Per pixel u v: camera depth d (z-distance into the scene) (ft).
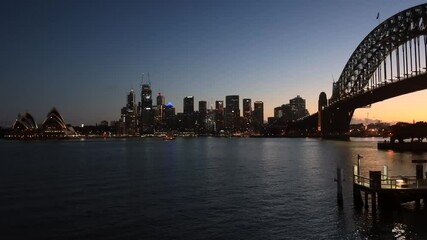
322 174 224.53
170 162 333.21
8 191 174.09
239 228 109.50
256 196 155.02
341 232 103.45
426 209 120.37
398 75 508.12
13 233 106.32
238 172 242.17
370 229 104.58
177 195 159.63
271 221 115.96
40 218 121.80
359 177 127.24
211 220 118.01
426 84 461.37
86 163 333.83
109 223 115.55
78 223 115.55
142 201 147.64
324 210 126.52
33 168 287.28
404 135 448.65
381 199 118.73
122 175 233.35
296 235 102.42
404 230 102.99
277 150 531.50
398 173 212.23
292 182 191.93
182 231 107.14
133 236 102.99
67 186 188.24
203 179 208.85
